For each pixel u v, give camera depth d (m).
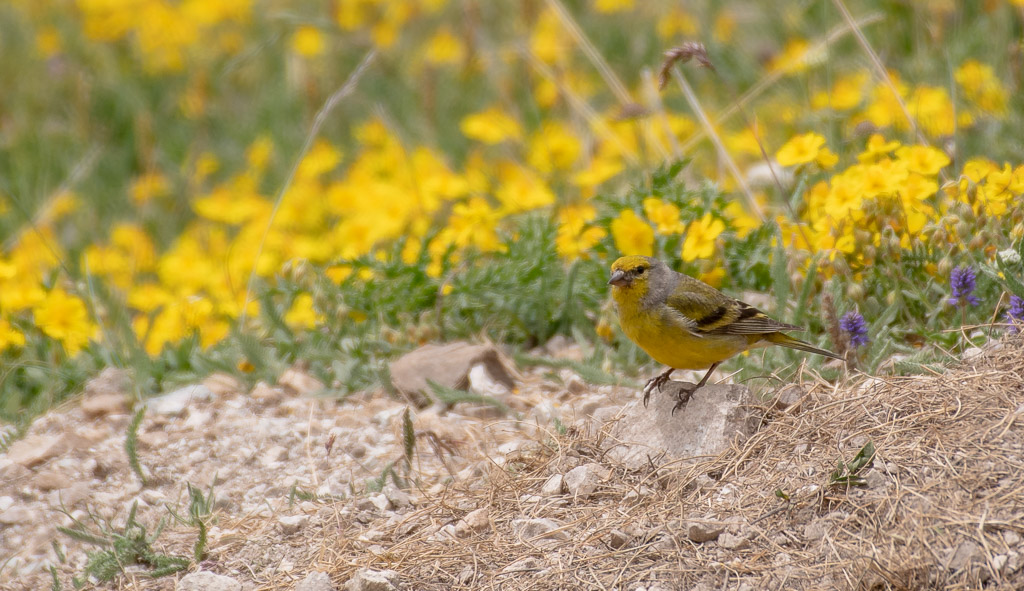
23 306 11.85
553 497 8.10
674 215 11.20
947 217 10.05
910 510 6.90
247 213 14.74
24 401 11.73
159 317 12.08
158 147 19.78
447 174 14.23
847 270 10.27
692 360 8.80
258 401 10.58
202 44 20.97
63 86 21.03
